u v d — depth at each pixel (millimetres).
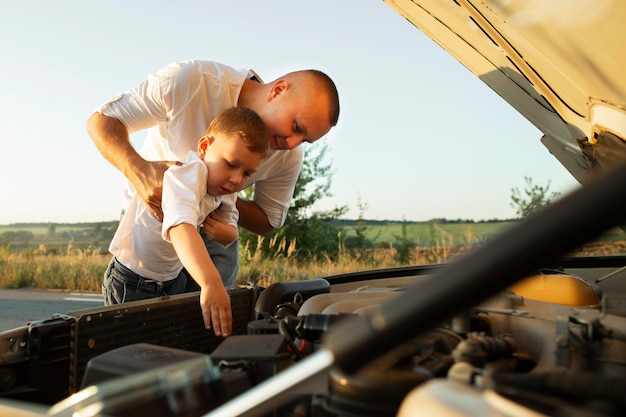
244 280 10172
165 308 1877
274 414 1049
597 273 2889
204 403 967
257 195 3463
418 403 706
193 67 2770
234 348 1234
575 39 1832
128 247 2760
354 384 945
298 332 1384
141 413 925
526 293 1870
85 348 1595
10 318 8383
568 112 2422
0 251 15297
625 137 2080
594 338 1148
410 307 689
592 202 642
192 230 2209
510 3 1943
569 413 713
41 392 1497
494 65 2664
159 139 3012
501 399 693
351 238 13289
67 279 12289
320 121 2715
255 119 2461
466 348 1082
